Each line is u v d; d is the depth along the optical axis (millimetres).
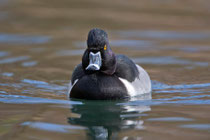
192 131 8055
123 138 7777
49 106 10055
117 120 8930
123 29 19922
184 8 24000
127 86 10836
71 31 19766
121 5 24891
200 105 10008
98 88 10547
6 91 11461
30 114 9312
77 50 16703
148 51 16438
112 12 23281
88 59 10297
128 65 11344
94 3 25500
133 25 20656
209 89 11703
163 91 11680
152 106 10039
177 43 17594
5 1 25578
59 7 24594
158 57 15617
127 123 8703
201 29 19859
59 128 8359
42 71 13883
